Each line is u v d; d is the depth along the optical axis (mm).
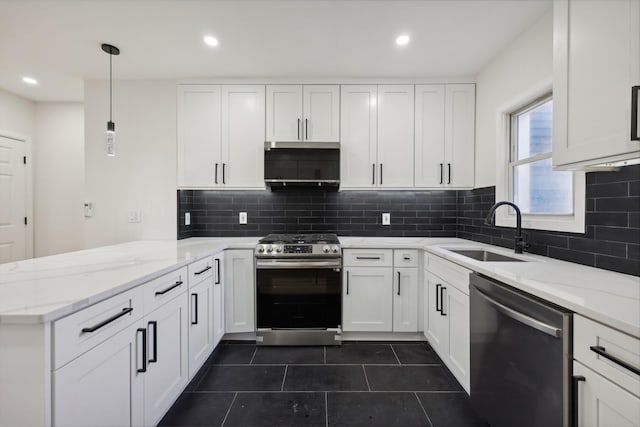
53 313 833
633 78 914
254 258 2426
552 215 1764
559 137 1227
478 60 2312
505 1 1647
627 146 935
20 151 3139
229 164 2629
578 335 903
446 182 2600
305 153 2520
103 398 1045
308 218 2977
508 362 1227
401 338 2518
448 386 1869
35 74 2562
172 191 2684
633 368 730
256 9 1716
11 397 831
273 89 2613
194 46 2111
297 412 1632
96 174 2686
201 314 1931
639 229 1225
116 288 1087
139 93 2660
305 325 2412
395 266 2445
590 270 1360
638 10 896
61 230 3309
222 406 1680
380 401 1724
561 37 1208
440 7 1701
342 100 2613
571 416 927
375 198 2980
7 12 1720
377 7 1702
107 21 1818
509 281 1217
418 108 2604
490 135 2346
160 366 1427
